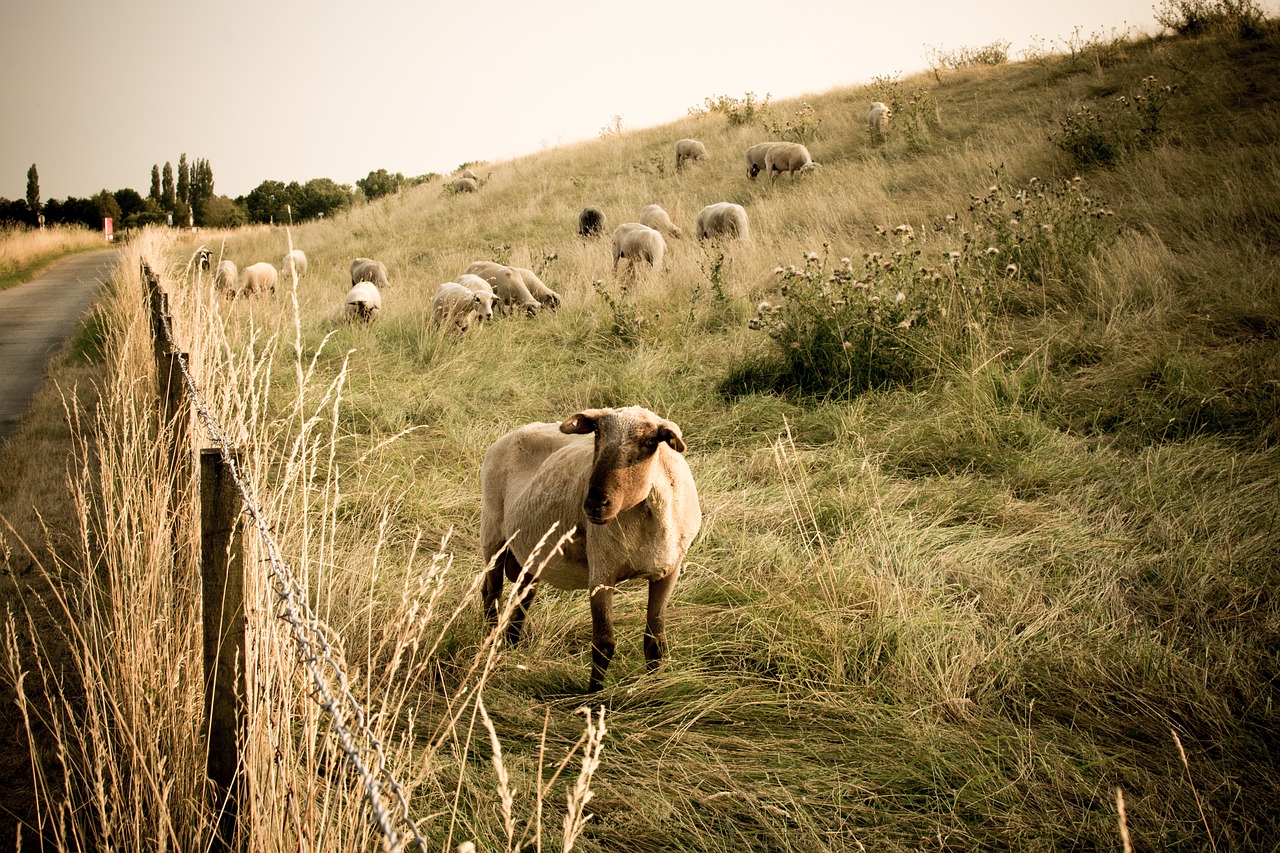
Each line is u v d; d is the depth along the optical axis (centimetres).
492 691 377
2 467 652
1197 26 1941
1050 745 326
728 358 870
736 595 452
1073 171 1322
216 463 247
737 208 1409
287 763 229
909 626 396
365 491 574
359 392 829
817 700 363
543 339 1049
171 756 279
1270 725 331
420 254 1981
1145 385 668
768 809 302
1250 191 1004
